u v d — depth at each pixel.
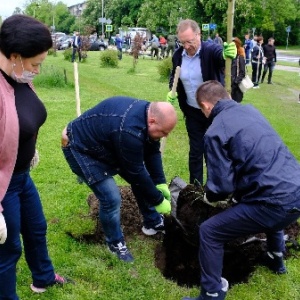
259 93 13.94
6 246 2.59
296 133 8.46
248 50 23.11
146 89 14.09
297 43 56.88
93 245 3.82
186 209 3.76
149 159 3.68
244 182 2.78
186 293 3.27
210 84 3.07
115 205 3.40
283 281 3.42
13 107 2.27
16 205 2.55
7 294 2.73
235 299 3.21
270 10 42.22
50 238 3.91
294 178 2.74
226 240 2.92
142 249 3.82
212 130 2.81
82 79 16.22
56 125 8.43
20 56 2.21
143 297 3.20
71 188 5.12
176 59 4.66
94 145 3.19
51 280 3.19
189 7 34.62
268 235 3.34
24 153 2.47
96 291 3.25
